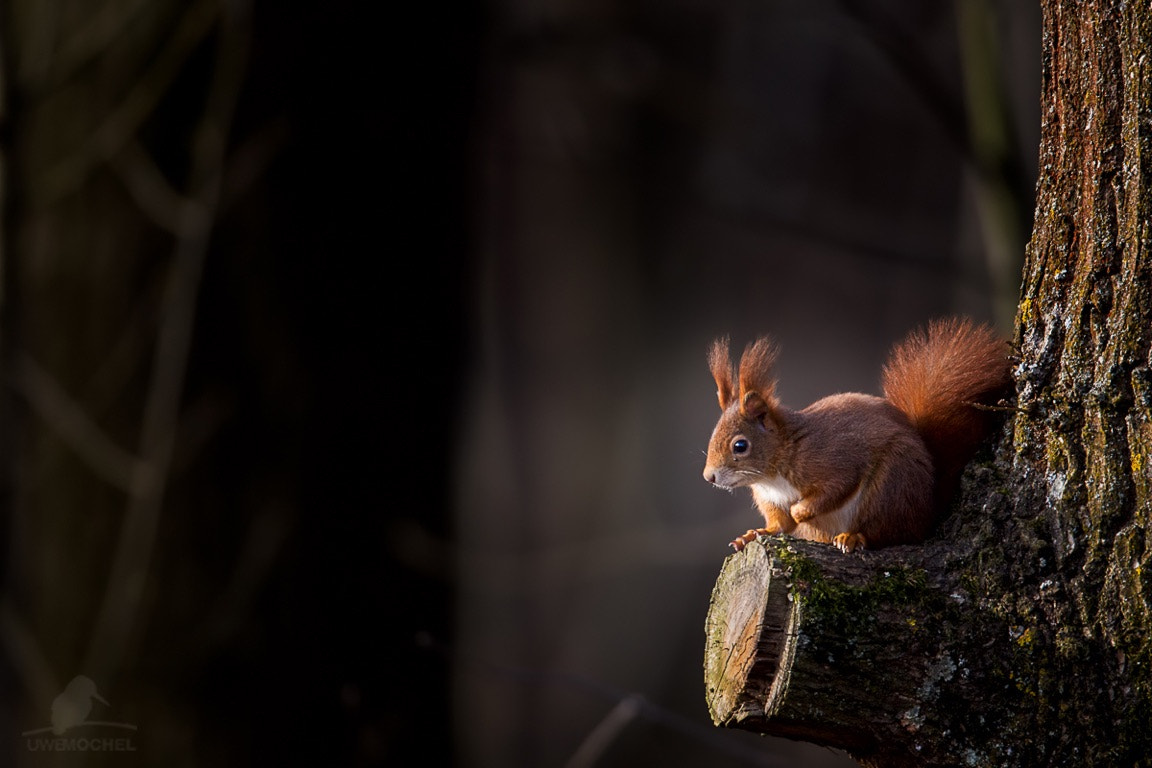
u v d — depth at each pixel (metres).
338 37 9.79
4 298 9.77
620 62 19.88
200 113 9.77
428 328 10.31
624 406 24.45
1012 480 5.29
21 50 10.02
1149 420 4.89
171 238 9.67
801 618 4.87
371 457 9.92
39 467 9.83
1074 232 5.23
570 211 25.00
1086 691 4.81
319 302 9.75
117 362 9.66
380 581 9.89
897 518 5.51
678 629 22.27
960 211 20.67
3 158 9.84
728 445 6.17
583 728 21.78
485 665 8.44
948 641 4.89
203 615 9.45
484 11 10.95
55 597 9.74
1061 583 4.97
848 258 21.39
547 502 24.53
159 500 9.44
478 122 11.30
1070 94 5.23
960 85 19.12
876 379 21.53
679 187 19.97
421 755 9.95
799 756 16.48
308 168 9.73
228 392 9.55
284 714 9.50
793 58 22.97
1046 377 5.28
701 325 24.02
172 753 9.35
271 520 9.55
